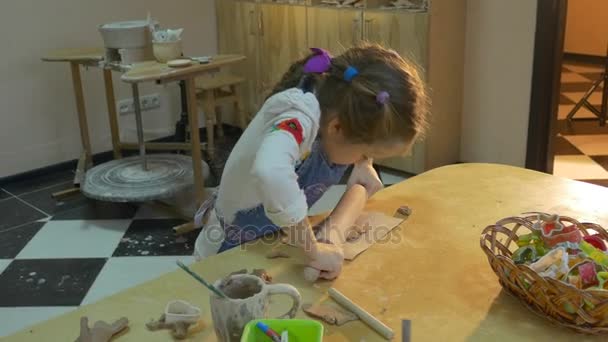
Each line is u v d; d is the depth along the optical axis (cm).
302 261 118
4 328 213
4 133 347
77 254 266
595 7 566
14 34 340
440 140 347
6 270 253
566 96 481
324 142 120
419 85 115
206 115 381
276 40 394
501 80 332
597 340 94
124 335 97
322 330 88
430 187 150
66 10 357
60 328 98
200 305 104
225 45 433
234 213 137
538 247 105
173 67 268
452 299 105
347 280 111
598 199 140
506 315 100
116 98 390
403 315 101
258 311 92
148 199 288
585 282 94
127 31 275
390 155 117
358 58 113
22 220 302
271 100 118
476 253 119
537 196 143
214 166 370
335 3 357
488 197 143
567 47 595
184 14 417
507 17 320
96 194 292
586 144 387
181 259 260
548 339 94
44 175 364
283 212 105
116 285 240
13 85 345
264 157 106
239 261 118
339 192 309
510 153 339
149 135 414
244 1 407
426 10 318
